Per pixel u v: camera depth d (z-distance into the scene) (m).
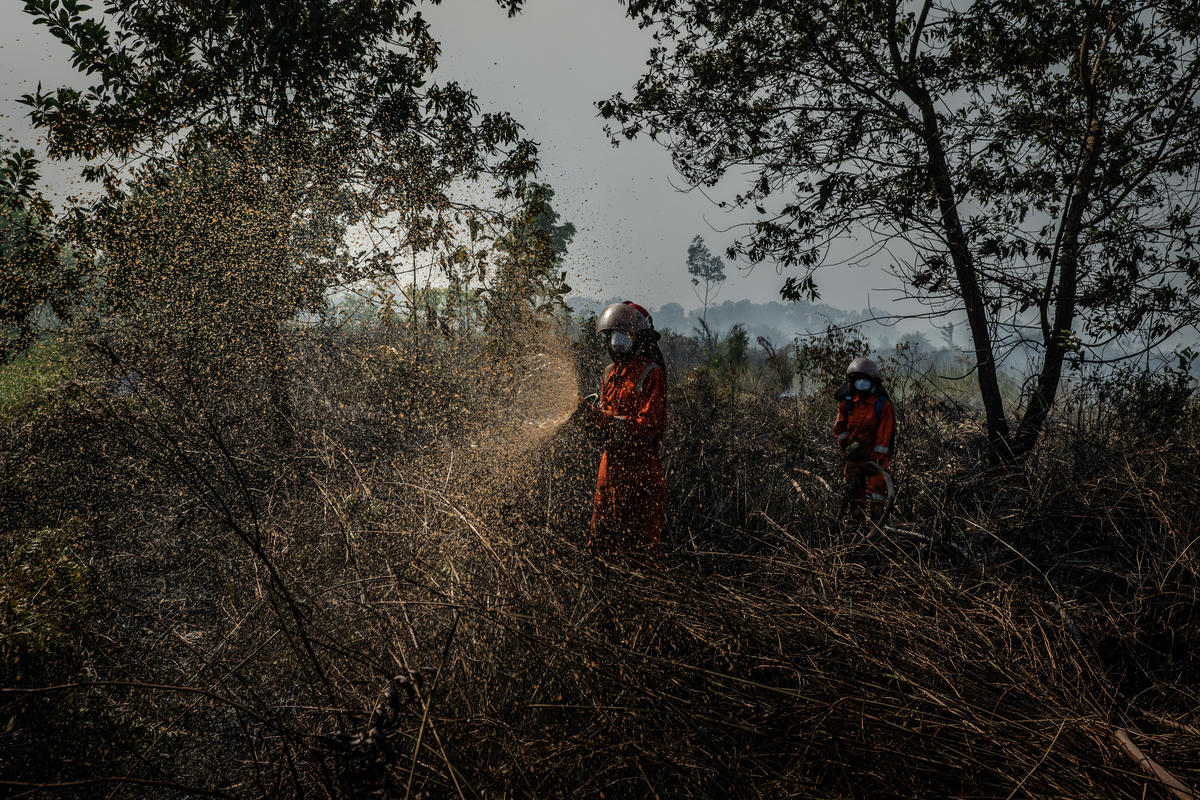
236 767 1.96
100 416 3.36
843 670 2.19
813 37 5.97
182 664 2.29
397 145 5.78
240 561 2.74
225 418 3.69
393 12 5.91
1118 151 5.50
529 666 2.02
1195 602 2.90
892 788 1.69
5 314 4.29
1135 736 1.96
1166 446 5.02
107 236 4.66
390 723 1.63
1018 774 1.73
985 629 2.60
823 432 6.93
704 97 6.30
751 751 1.78
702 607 2.40
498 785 1.64
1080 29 5.64
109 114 5.11
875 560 3.72
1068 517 4.46
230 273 4.51
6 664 1.92
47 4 4.84
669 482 4.67
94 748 1.91
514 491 3.28
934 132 5.82
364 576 2.43
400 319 5.31
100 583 2.57
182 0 5.37
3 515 2.89
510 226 5.73
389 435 4.02
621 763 1.71
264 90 5.64
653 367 3.46
